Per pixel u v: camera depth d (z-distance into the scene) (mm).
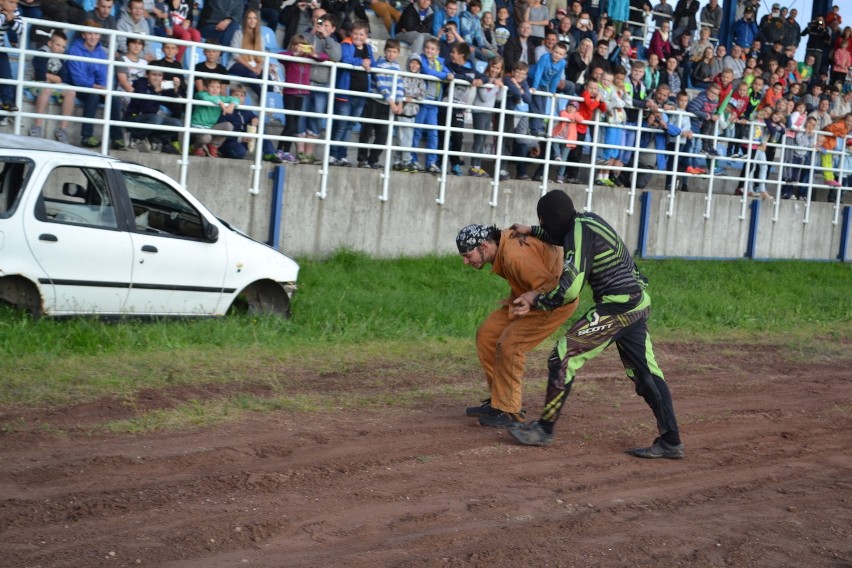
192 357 8836
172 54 13234
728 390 9664
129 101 13141
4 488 5562
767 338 13125
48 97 12633
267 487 5883
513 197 16516
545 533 5430
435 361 9828
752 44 22844
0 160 8820
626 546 5316
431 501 5844
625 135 18250
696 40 23078
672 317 13750
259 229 14039
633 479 6562
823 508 6195
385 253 15281
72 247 9102
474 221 16156
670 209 18828
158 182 9836
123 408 7270
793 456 7391
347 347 10078
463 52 15781
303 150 14625
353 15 16562
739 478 6734
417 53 15688
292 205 14266
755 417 8523
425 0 17359
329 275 13602
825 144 21938
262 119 13750
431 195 15609
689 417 8359
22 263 8852
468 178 15992
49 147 9281
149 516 5301
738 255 20266
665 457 7090
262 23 16062
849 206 22156
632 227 18438
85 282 9195
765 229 20625
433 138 15766
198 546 4961
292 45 14312
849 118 21906
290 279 10711
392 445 6938
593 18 21000
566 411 8281
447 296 13617
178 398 7645
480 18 17312
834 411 8977
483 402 7668
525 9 17672
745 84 19984
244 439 6785
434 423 7613
